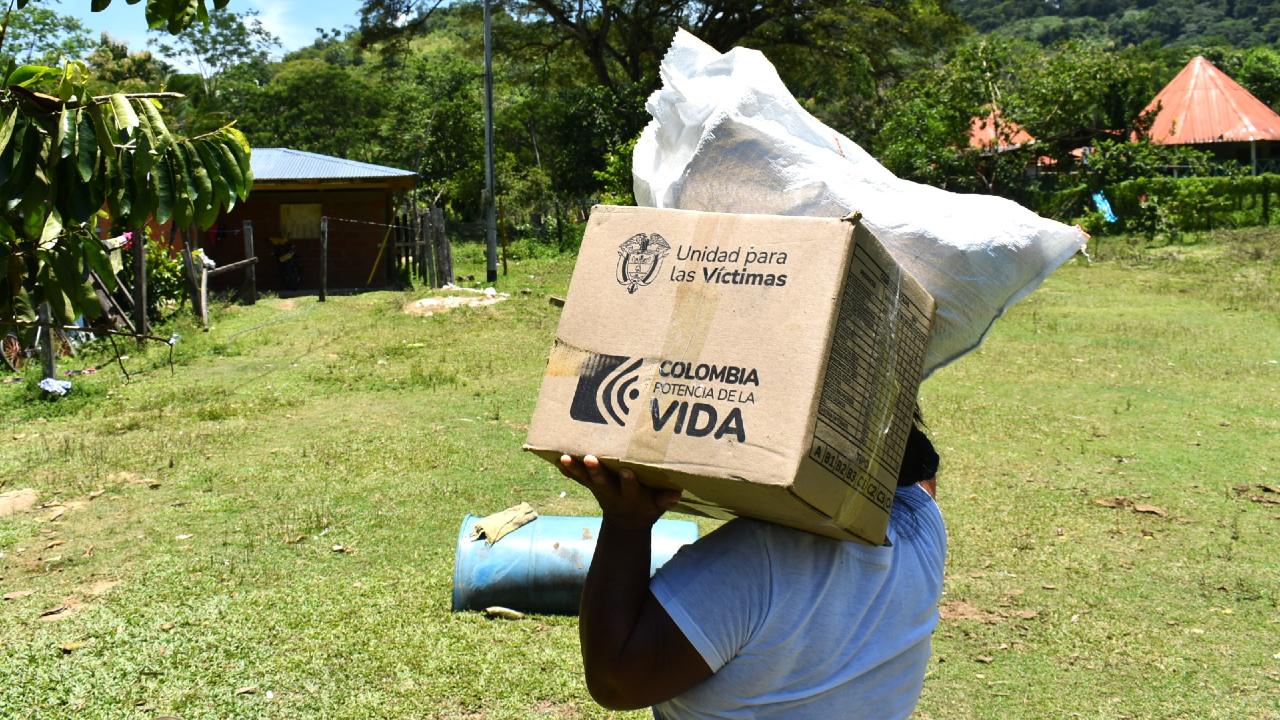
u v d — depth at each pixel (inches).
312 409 366.3
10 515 250.8
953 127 1159.0
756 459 48.8
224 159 108.0
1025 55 1189.1
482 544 195.3
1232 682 168.7
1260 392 384.5
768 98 63.4
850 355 51.5
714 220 54.1
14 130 97.5
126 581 208.2
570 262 920.9
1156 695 164.9
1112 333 514.3
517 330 540.4
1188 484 274.7
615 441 51.7
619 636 55.1
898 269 56.4
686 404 50.9
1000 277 62.1
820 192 60.4
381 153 1679.4
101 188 102.0
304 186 791.7
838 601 56.7
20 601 198.5
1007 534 236.7
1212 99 1473.9
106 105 100.7
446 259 753.0
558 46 1573.6
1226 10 6535.4
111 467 290.8
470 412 358.3
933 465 65.7
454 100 1483.8
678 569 56.8
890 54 1673.2
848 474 51.8
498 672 169.3
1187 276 745.0
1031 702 162.9
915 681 61.3
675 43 67.7
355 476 281.7
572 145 1403.8
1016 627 189.3
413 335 530.0
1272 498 262.1
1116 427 335.6
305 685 165.3
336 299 707.4
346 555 222.8
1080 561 220.7
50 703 159.0
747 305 51.6
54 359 391.9
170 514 250.4
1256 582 208.5
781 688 56.7
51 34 1299.2
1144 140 1134.4
